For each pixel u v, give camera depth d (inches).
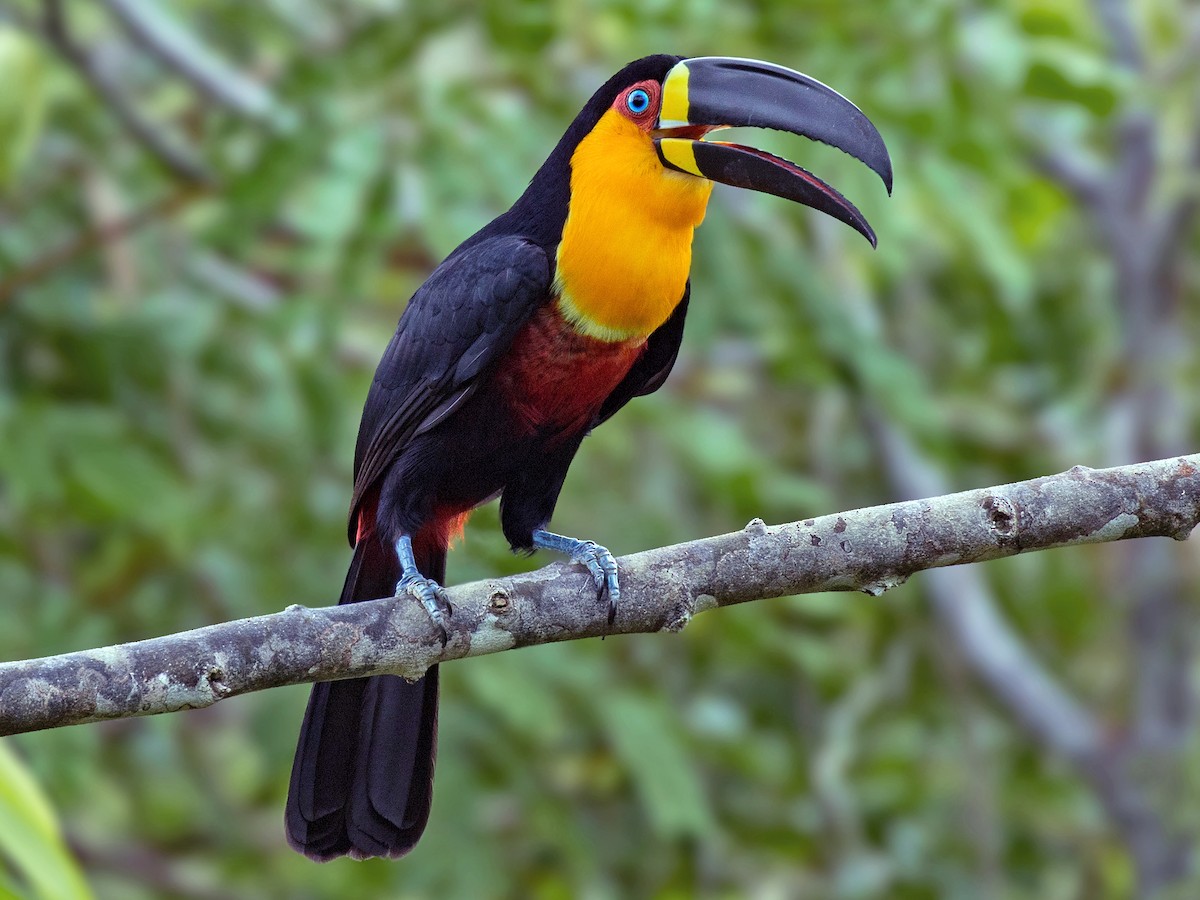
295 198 406.0
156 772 546.6
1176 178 559.5
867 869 511.2
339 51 420.2
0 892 243.9
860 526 261.6
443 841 400.2
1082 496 259.3
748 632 474.0
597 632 264.5
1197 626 593.9
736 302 413.1
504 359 321.4
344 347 477.4
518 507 340.2
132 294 466.6
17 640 423.5
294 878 526.9
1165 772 563.5
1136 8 585.9
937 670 566.3
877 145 309.3
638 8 436.1
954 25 428.1
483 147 400.2
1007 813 579.2
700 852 505.0
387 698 310.3
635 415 447.8
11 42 417.4
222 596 436.8
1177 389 592.4
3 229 442.9
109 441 401.4
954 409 569.3
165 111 523.5
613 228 312.0
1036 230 494.6
